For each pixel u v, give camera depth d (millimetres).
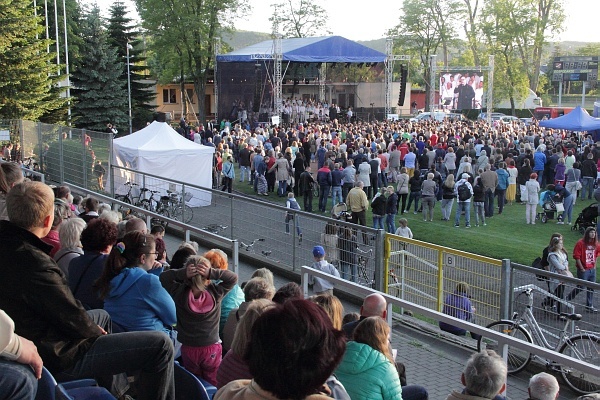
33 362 2877
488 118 54469
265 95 47656
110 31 51094
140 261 4555
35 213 3240
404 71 54000
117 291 4438
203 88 56875
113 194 18156
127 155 20484
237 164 33562
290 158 27422
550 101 90062
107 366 3469
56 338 3254
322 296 4828
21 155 22234
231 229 14391
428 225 21234
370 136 31344
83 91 45312
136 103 50938
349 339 4879
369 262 11531
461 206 20969
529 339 8375
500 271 9508
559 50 89688
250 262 13688
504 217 22562
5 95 30484
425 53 71875
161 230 7961
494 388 4098
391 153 27984
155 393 3629
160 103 68875
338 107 54469
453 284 10219
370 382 4023
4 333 2723
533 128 42375
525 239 19188
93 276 4824
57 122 33844
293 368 2014
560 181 23250
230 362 3742
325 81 57844
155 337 3574
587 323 8648
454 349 7695
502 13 64688
